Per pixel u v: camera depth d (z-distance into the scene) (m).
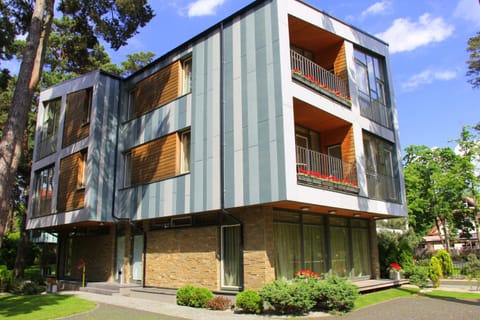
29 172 23.48
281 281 10.02
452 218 34.16
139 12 14.30
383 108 15.92
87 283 15.95
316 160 13.50
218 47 12.78
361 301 11.45
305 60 13.18
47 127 19.34
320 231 13.22
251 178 10.75
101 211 15.02
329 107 12.43
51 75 23.48
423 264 23.22
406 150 33.62
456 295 13.16
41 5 11.27
